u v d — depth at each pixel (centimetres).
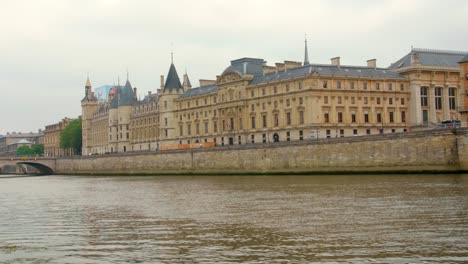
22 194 9356
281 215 4931
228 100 18575
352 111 15575
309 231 4009
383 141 10988
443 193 6119
